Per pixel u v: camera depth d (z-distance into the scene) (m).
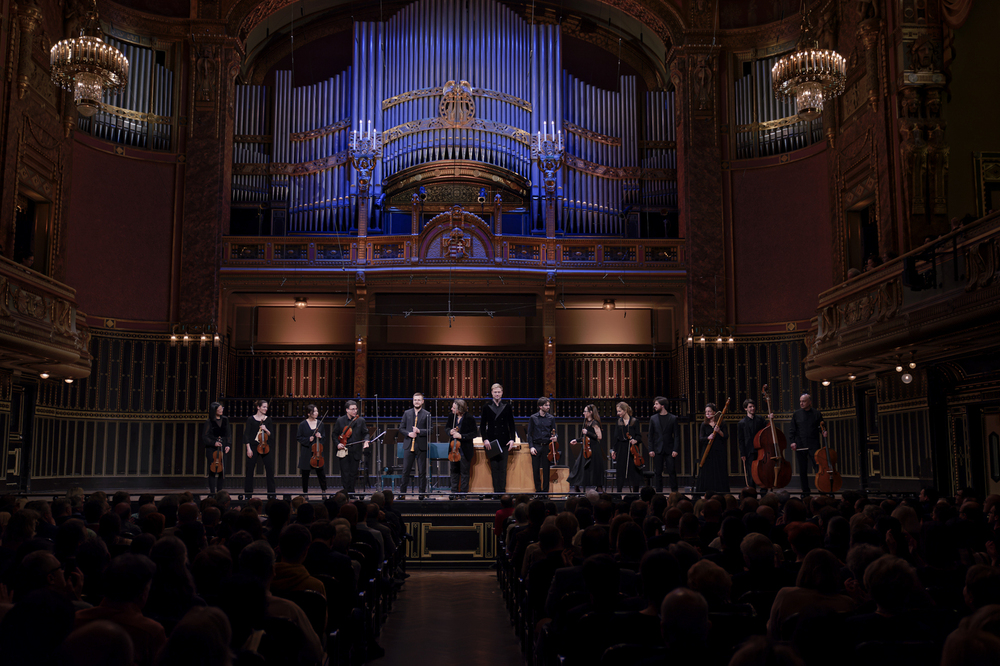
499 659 6.87
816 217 18.92
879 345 13.23
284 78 20.80
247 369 21.28
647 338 22.08
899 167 15.05
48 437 17.12
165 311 18.95
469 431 13.55
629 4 20.97
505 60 20.45
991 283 10.26
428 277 19.09
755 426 14.73
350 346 21.62
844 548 5.68
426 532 12.50
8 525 5.29
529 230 20.30
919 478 15.03
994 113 14.95
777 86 13.65
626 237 20.56
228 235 19.66
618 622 3.54
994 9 15.09
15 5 15.09
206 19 19.75
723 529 5.52
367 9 22.17
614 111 21.17
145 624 3.17
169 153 19.41
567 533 5.91
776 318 19.25
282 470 18.92
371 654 6.91
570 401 20.56
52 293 14.46
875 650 3.05
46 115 16.45
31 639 2.34
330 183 20.33
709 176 20.05
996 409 13.36
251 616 3.13
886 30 15.52
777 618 3.80
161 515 5.96
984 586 3.33
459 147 19.84
